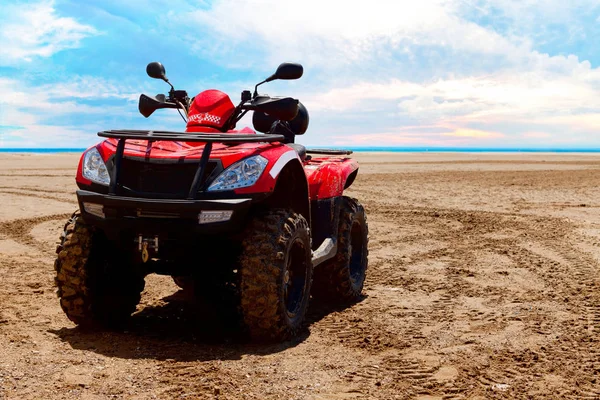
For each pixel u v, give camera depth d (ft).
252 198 14.71
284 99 17.06
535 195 56.54
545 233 34.68
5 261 25.26
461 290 21.79
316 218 18.88
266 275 14.55
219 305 19.36
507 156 216.33
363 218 21.21
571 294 21.12
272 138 15.53
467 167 111.75
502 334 16.43
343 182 19.72
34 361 13.60
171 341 15.46
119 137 14.90
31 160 132.98
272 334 15.06
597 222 39.19
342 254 19.40
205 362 13.80
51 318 17.31
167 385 12.35
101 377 12.72
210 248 15.70
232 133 16.96
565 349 15.14
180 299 20.18
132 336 15.83
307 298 16.44
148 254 15.02
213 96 17.47
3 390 11.87
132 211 14.75
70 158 150.71
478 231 35.42
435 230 35.70
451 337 16.14
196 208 14.32
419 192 58.75
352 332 16.58
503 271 24.86
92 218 15.12
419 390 12.37
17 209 42.19
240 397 11.78
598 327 17.13
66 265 15.37
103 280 16.02
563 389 12.52
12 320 16.93
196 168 15.11
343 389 12.32
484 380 13.00
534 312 18.78
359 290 20.63
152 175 15.31
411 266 26.00
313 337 16.03
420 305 19.72
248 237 14.82
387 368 13.65
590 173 92.02
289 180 17.01
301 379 12.84
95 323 16.01
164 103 19.08
